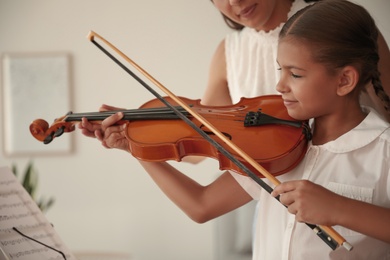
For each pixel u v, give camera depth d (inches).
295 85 52.9
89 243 174.9
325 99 53.2
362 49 53.0
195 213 62.1
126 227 173.2
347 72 52.6
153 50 168.1
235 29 83.7
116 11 169.2
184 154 60.5
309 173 55.7
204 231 169.5
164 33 167.3
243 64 82.0
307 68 52.0
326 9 53.4
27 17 173.2
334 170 54.7
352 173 53.8
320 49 51.6
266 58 79.0
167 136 61.2
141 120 64.9
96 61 171.3
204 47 166.1
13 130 175.6
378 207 46.3
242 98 69.9
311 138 58.3
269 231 57.6
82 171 174.2
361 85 55.0
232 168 56.2
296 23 53.4
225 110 66.9
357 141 54.1
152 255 172.4
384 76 69.5
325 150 55.7
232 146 54.2
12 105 175.2
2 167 61.4
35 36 173.3
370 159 53.8
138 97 169.8
